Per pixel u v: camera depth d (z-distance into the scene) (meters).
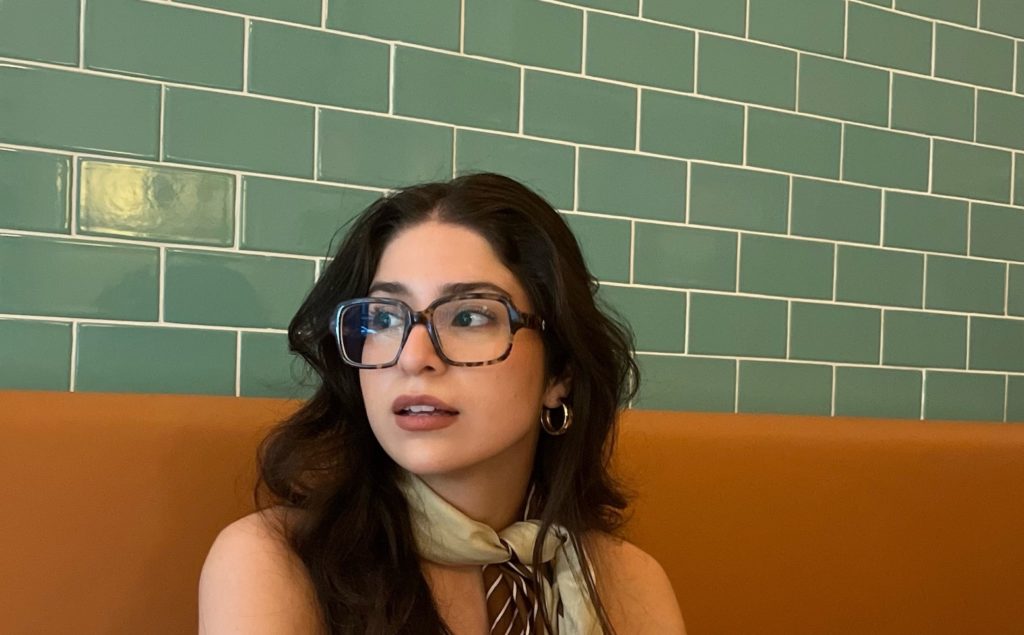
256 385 1.11
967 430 1.31
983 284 1.58
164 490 0.89
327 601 0.76
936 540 1.26
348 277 0.83
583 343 0.83
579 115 1.28
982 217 1.58
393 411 0.76
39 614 0.83
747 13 1.39
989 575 1.29
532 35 1.25
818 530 1.19
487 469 0.81
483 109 1.23
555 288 0.80
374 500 0.81
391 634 0.75
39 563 0.83
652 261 1.32
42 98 1.02
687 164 1.35
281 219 1.12
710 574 1.13
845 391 1.46
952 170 1.55
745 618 1.14
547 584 0.86
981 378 1.57
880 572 1.22
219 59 1.09
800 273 1.43
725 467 1.15
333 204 1.15
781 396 1.41
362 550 0.79
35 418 0.85
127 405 0.90
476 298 0.76
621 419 1.11
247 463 0.92
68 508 0.85
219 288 1.09
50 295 1.02
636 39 1.32
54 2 1.02
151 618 0.87
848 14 1.47
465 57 1.22
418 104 1.19
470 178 0.83
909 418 1.51
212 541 0.90
